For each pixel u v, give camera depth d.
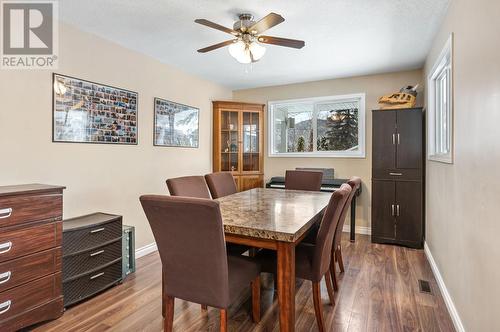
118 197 3.09
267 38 2.30
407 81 4.05
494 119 1.36
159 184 3.64
